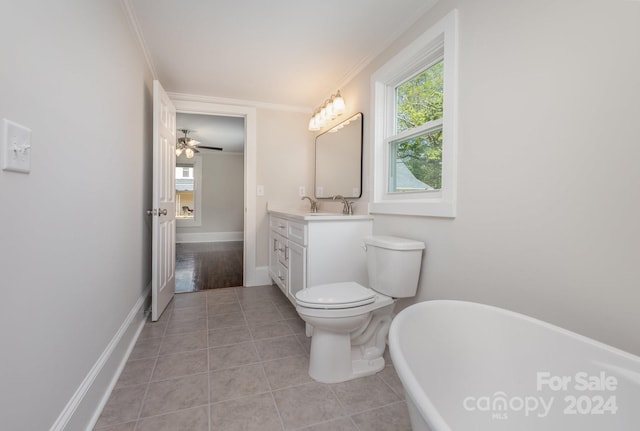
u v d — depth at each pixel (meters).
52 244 0.96
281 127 3.51
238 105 3.33
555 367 0.97
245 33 2.05
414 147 2.03
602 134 0.98
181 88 3.01
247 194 3.41
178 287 3.35
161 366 1.72
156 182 2.27
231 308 2.68
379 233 2.23
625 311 0.93
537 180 1.17
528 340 1.05
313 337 1.66
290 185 3.55
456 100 1.55
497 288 1.34
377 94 2.28
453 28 1.55
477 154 1.43
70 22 1.07
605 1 0.97
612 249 0.96
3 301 0.72
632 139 0.91
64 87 1.03
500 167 1.32
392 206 2.04
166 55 2.35
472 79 1.46
